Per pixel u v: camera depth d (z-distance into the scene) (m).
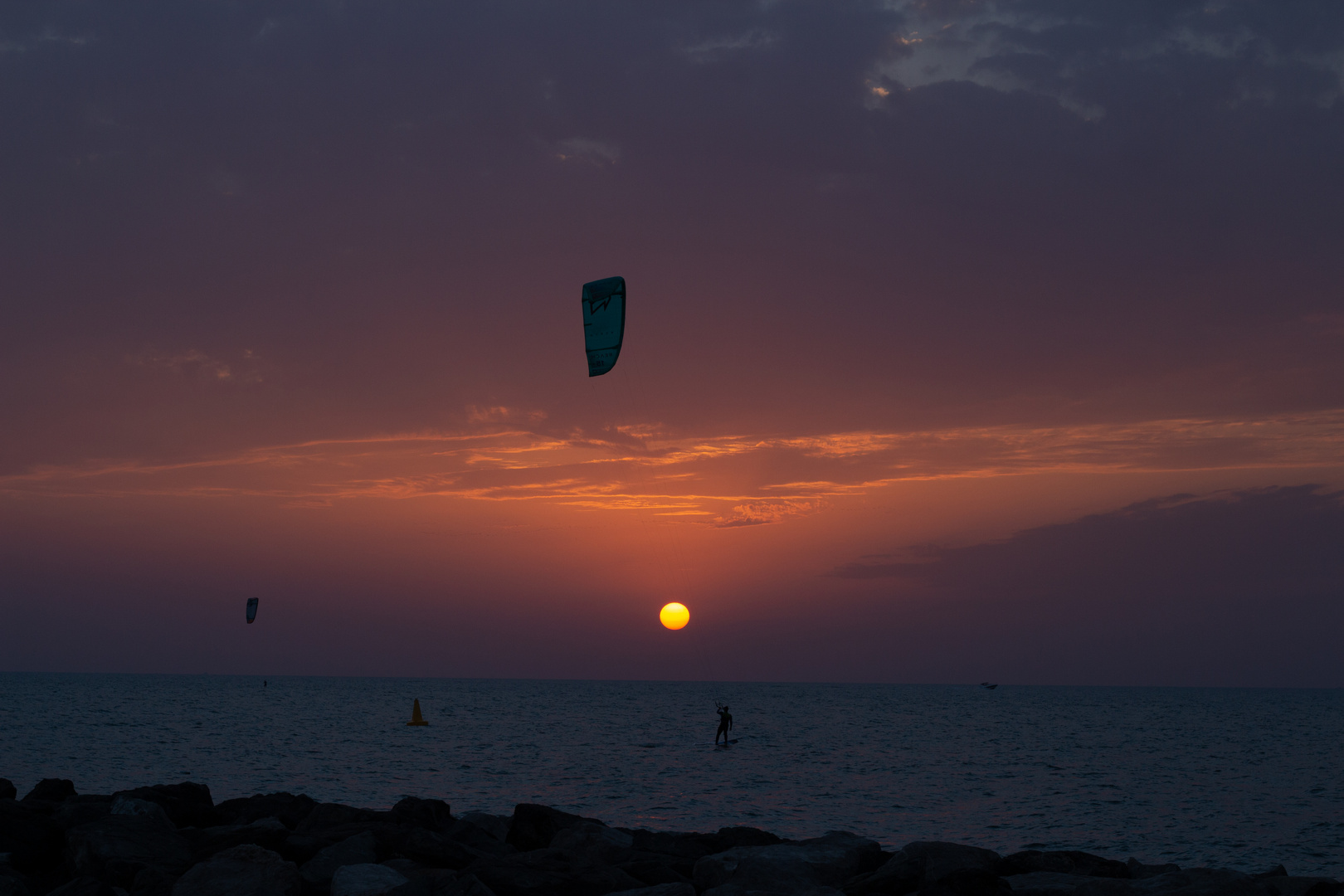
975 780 43.72
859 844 16.30
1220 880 12.53
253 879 11.74
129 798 15.80
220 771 41.03
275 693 174.25
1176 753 62.56
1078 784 42.81
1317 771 51.59
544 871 12.75
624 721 93.69
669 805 33.34
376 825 15.36
